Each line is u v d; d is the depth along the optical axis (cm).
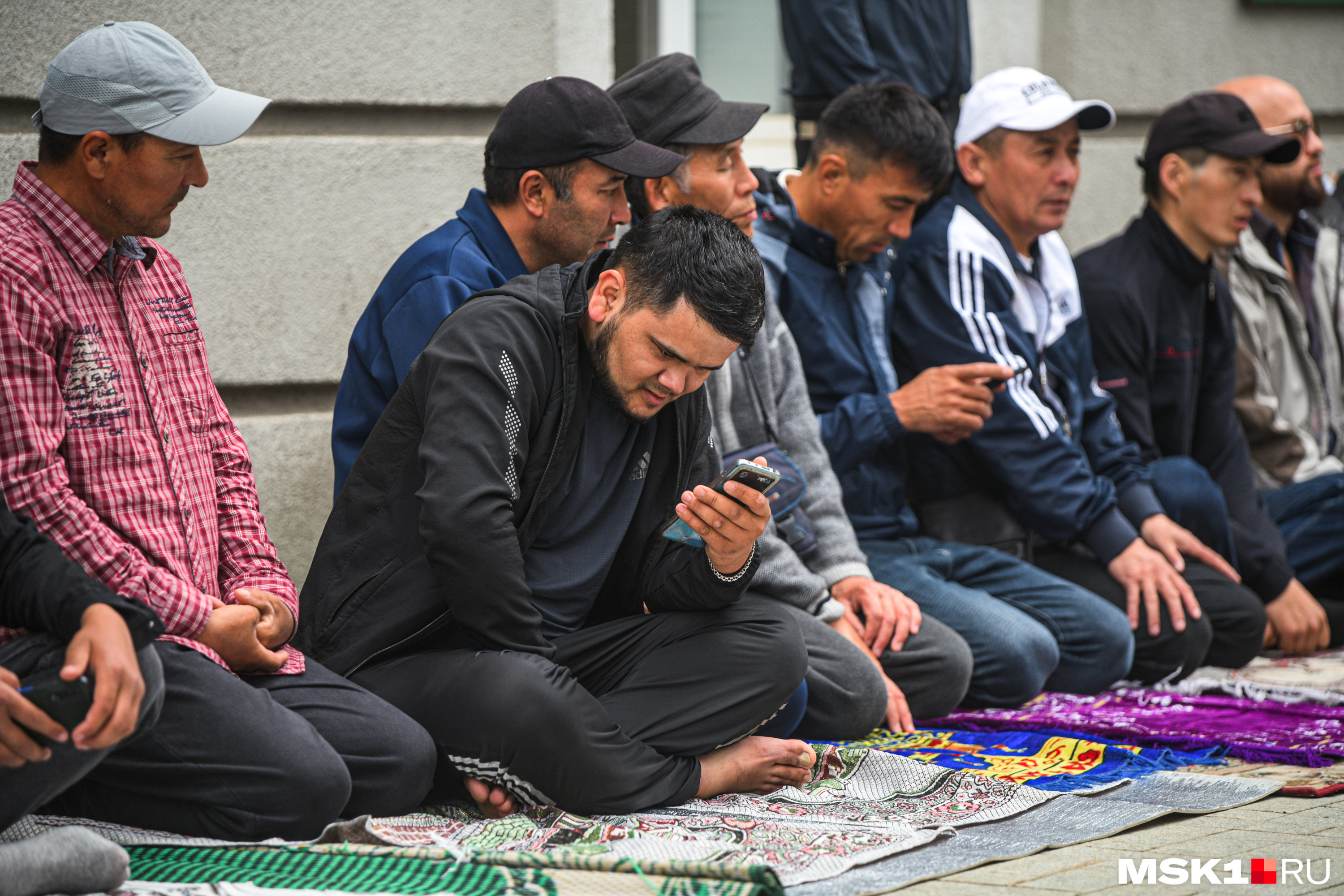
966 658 1334
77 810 905
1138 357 1736
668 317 945
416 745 934
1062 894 786
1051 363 1634
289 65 1427
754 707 1009
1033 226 1628
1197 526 1656
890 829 911
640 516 1062
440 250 1174
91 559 877
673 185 1374
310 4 1436
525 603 946
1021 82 1612
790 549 1277
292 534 1460
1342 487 1841
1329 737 1237
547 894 734
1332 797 1043
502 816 951
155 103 910
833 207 1473
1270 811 995
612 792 940
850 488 1496
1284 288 1977
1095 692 1479
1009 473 1533
